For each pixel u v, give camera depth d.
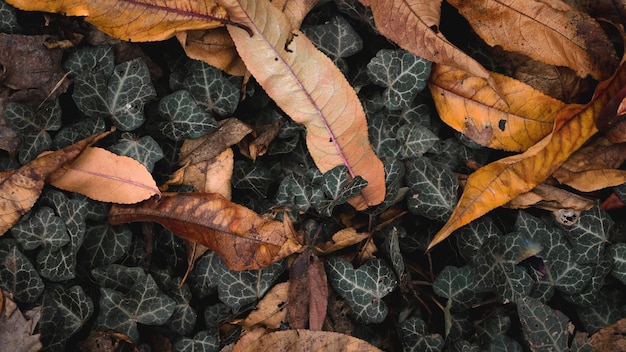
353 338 0.50
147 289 0.50
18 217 0.48
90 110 0.51
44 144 0.50
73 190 0.49
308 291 0.51
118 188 0.49
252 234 0.50
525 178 0.51
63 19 0.51
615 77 0.51
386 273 0.51
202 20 0.48
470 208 0.50
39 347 0.47
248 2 0.48
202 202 0.50
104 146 0.51
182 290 0.51
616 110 0.50
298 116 0.50
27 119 0.49
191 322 0.51
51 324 0.49
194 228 0.50
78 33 0.51
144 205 0.50
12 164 0.50
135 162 0.49
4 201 0.48
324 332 0.50
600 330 0.51
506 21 0.51
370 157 0.51
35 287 0.49
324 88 0.50
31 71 0.50
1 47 0.49
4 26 0.49
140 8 0.48
